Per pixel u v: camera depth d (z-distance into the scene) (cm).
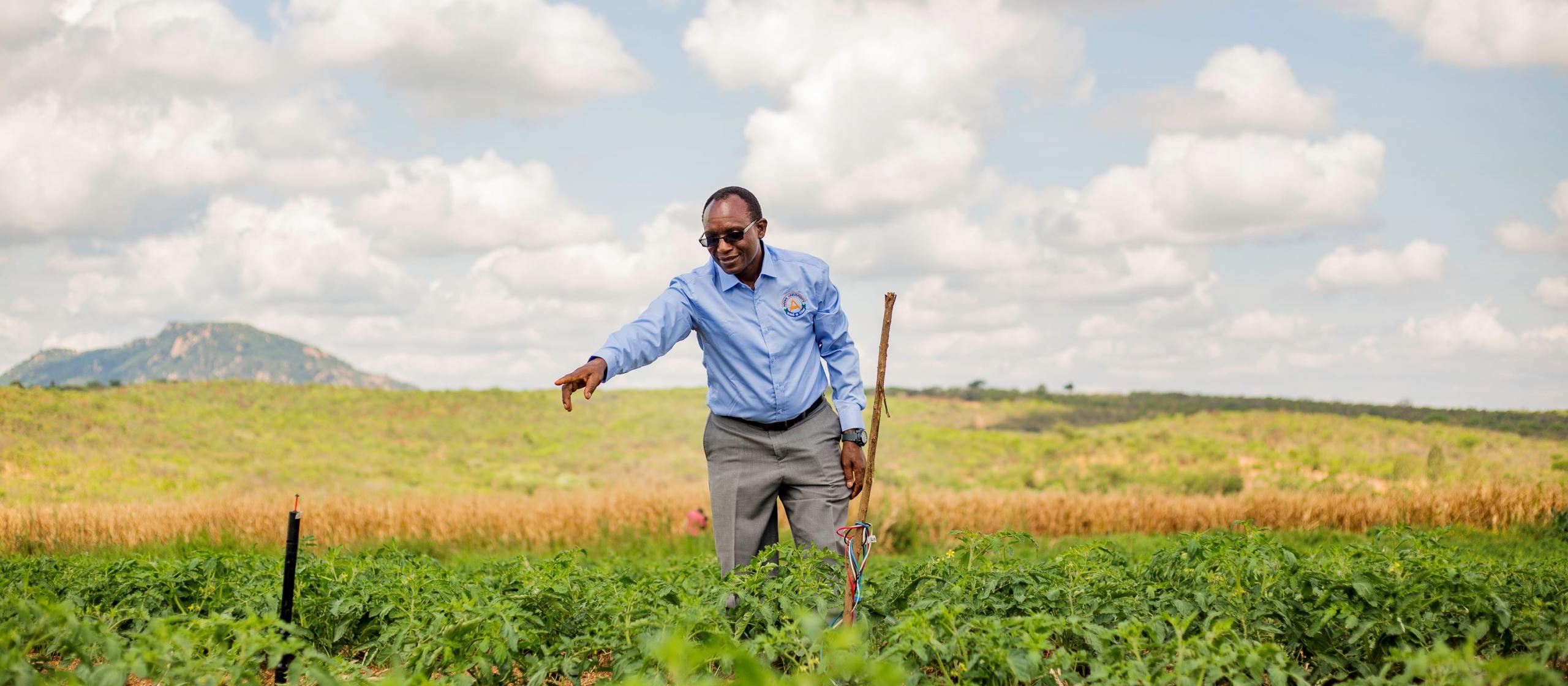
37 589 489
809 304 493
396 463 7356
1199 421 8388
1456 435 7306
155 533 2039
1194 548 466
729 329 480
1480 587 399
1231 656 305
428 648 382
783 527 1809
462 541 2056
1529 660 279
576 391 426
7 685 279
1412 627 383
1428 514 2183
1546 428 7412
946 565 484
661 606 402
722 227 457
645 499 2366
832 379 511
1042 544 1755
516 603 429
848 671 254
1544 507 1995
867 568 705
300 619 467
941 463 7219
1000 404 9612
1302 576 412
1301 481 5681
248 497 2608
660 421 8900
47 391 7650
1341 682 369
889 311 415
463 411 9025
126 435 7062
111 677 296
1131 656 339
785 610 384
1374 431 7550
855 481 502
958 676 329
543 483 6888
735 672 354
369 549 674
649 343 458
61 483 5703
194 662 323
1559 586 462
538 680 368
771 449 491
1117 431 8362
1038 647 308
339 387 9225
